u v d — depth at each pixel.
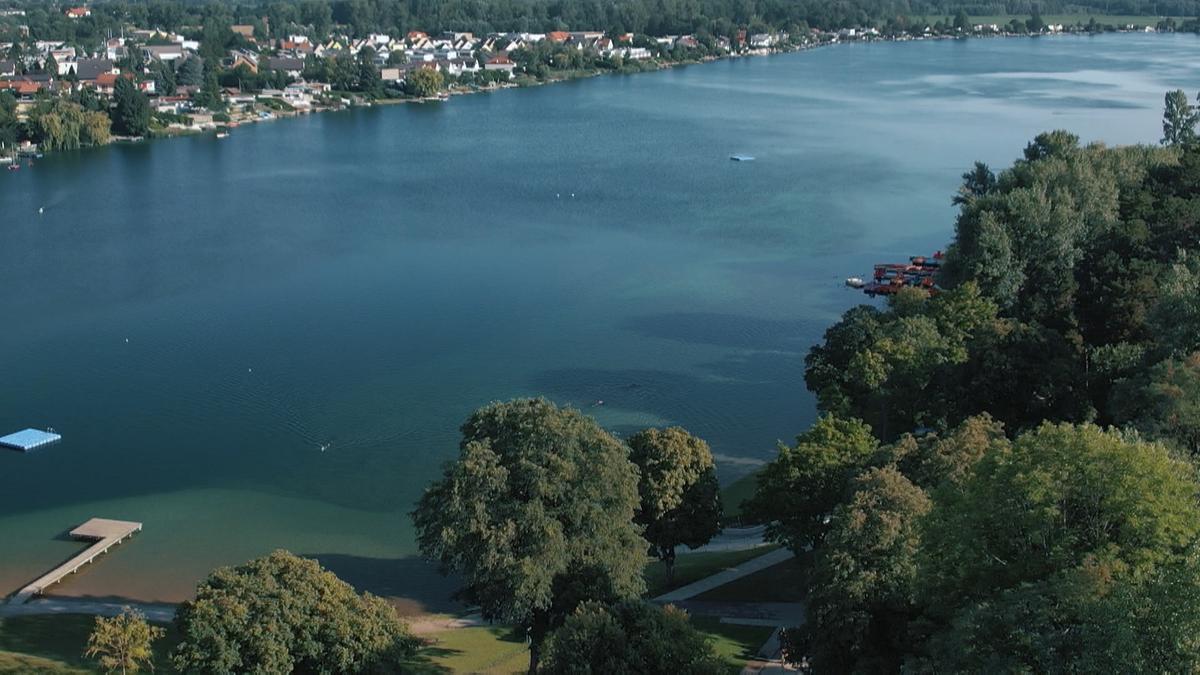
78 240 183.62
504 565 64.44
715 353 132.75
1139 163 143.50
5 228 192.38
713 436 110.88
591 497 67.81
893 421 96.00
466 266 168.00
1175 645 38.91
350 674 56.91
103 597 82.00
